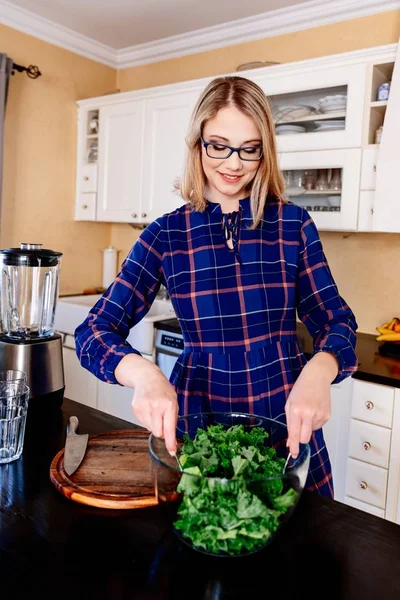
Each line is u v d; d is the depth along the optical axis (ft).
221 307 3.84
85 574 2.17
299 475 2.27
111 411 8.91
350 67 6.94
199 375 3.89
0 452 3.30
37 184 9.82
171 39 9.79
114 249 11.16
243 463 2.40
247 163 3.61
